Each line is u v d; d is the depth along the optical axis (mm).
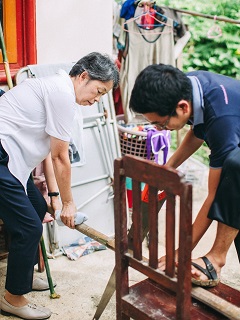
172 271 1928
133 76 4223
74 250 3516
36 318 2818
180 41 4363
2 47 3115
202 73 2174
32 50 3584
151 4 4129
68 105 2445
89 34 3865
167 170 1798
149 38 4188
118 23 4188
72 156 3494
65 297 3055
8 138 2531
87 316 2883
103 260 3473
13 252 2652
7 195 2545
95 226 3754
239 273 3342
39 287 3098
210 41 6613
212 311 2125
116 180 2006
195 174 4629
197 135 2209
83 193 3666
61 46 3748
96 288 3154
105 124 3748
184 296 1886
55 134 2480
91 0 3801
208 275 2184
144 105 1975
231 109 2059
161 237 3789
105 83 2547
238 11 6605
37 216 2641
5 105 2570
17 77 3408
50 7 3621
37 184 3275
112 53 4102
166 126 2064
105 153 3738
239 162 2029
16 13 3484
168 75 1958
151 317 2061
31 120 2527
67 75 2545
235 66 6527
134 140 4004
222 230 2174
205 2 6652
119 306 2201
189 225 1791
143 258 2209
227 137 2051
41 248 3006
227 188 2074
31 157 2584
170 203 1838
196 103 2031
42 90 2494
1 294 3057
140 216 2002
